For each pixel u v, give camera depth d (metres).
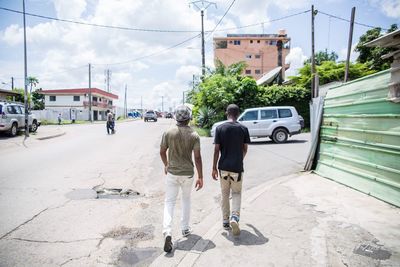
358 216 4.78
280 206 5.42
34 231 4.54
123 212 5.43
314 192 6.26
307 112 23.62
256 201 5.76
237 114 4.52
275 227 4.48
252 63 69.00
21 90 58.00
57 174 8.46
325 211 5.06
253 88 23.02
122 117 73.25
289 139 17.12
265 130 15.63
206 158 11.32
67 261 3.67
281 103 23.44
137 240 4.27
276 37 69.12
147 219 5.09
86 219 5.06
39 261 3.66
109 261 3.68
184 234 4.32
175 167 4.11
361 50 34.56
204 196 6.50
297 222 4.64
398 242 3.87
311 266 3.38
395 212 4.91
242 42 69.19
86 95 59.03
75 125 35.88
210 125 23.83
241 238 4.14
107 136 20.58
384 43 4.98
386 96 5.55
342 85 7.20
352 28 22.42
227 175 4.36
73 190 6.84
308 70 32.03
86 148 14.19
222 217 4.97
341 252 3.65
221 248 3.86
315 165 8.54
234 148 4.34
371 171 5.91
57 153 12.55
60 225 4.79
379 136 5.70
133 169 9.24
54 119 48.50
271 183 7.36
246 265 3.44
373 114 5.89
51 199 6.13
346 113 6.91
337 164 7.22
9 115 18.66
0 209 5.51
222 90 22.70
